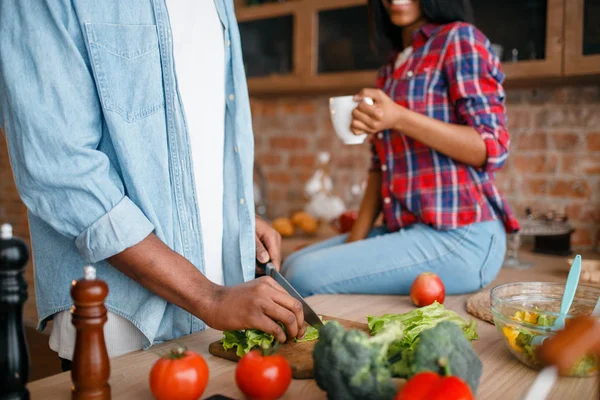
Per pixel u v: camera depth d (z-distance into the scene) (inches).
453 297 61.0
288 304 36.6
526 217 87.4
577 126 91.8
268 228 55.8
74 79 38.3
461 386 25.3
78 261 42.1
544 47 82.7
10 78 36.8
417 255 61.8
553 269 74.7
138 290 42.4
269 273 47.9
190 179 45.6
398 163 65.1
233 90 50.6
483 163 60.4
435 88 63.4
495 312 39.3
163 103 43.8
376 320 42.4
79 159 37.1
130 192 41.8
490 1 87.1
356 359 27.9
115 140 40.7
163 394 29.7
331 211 106.6
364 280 62.4
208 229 49.2
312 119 117.7
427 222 62.5
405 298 60.9
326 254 64.5
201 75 47.9
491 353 40.1
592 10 78.4
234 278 50.9
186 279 37.9
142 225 38.0
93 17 39.9
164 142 43.4
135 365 37.6
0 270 27.9
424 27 64.8
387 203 67.1
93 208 37.2
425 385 25.6
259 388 30.2
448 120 63.3
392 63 72.9
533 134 95.5
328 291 63.5
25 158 36.6
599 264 67.9
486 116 60.0
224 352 38.5
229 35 50.9
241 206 50.5
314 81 103.1
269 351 31.5
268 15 108.7
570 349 25.0
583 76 81.4
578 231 92.7
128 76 41.4
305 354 36.4
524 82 88.7
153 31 42.6
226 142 51.0
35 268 43.8
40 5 37.9
